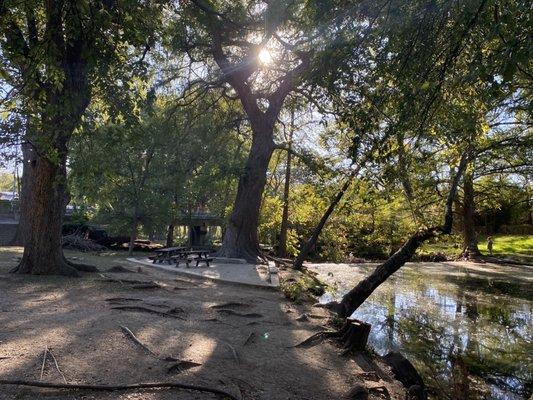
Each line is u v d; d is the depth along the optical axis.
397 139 6.00
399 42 5.74
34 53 6.70
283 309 10.06
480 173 26.81
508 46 3.28
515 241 44.00
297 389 5.53
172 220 26.97
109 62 7.21
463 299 16.55
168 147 22.81
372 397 5.74
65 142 10.18
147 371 5.43
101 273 13.27
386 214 28.31
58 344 6.13
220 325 8.07
